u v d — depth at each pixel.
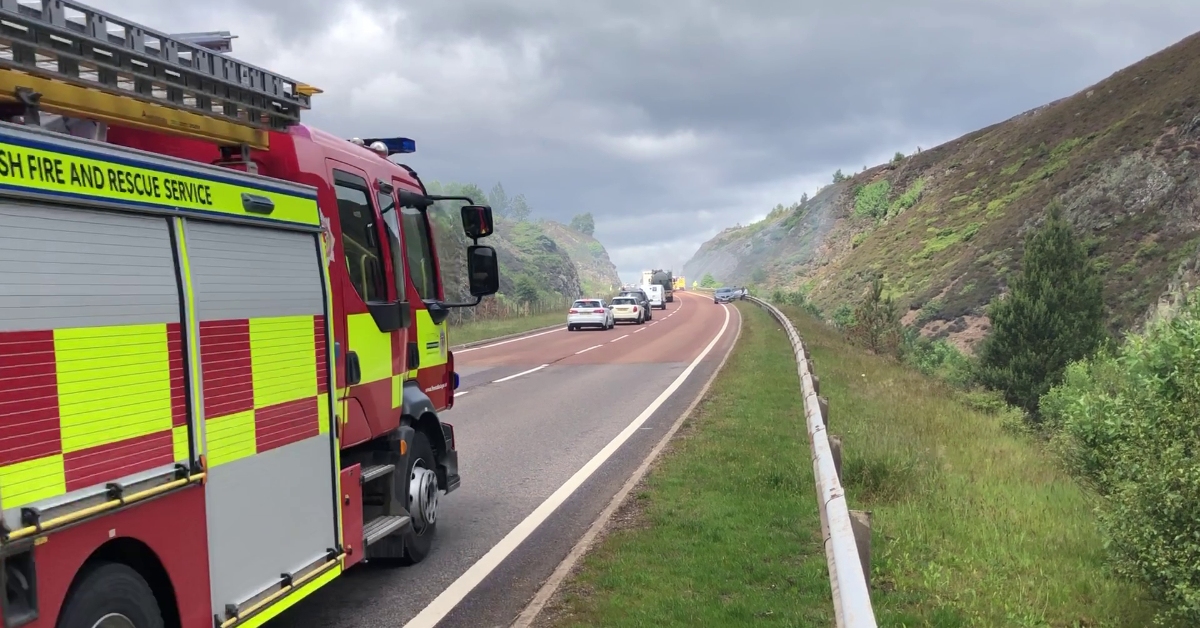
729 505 7.73
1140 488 5.98
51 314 3.15
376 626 5.39
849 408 13.70
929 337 63.28
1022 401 36.25
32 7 3.47
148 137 4.76
